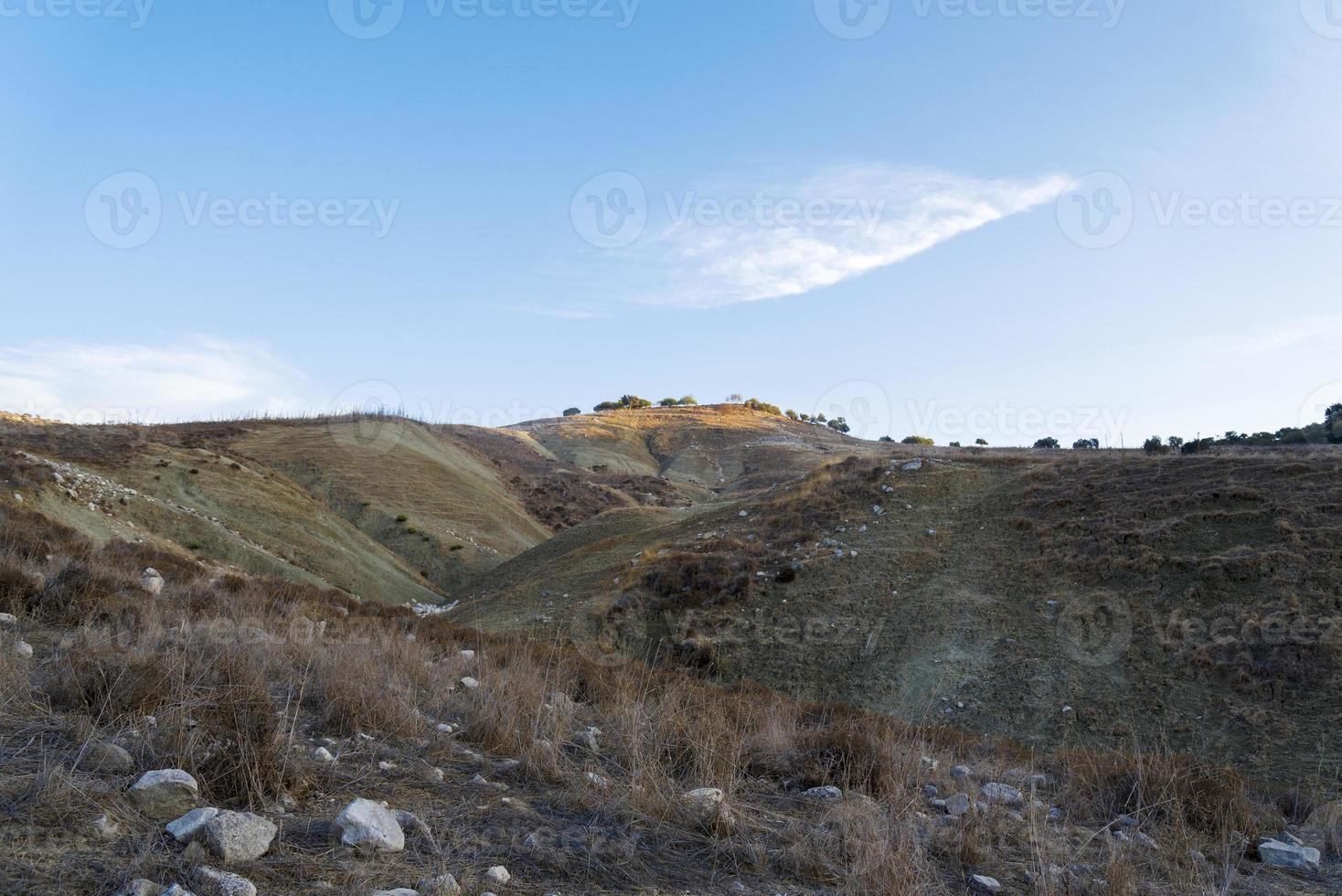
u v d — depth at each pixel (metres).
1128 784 7.85
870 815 5.72
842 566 34.41
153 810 4.08
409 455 83.75
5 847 3.44
